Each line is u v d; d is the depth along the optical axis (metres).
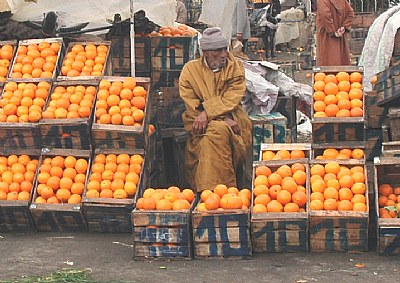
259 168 9.99
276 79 14.52
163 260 9.42
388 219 9.25
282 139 12.93
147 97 11.34
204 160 11.35
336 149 10.74
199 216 9.35
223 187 9.77
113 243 10.27
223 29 18.80
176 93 13.41
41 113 11.25
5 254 9.80
